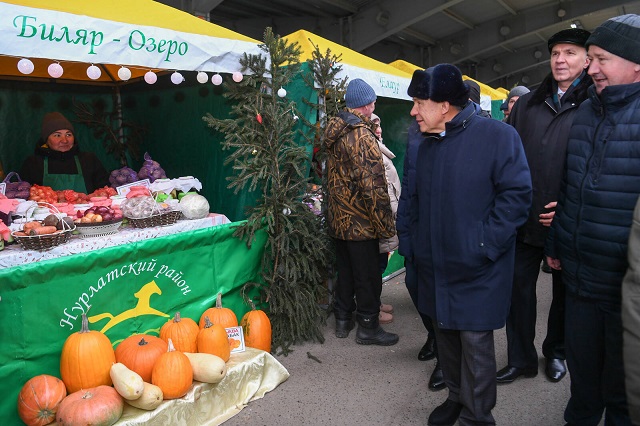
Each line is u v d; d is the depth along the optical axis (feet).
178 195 12.46
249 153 11.81
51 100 16.46
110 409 7.47
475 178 7.13
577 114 7.23
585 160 6.84
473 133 7.21
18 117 15.75
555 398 9.55
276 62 11.89
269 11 41.01
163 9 11.41
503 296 7.41
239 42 11.33
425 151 7.78
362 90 11.71
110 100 17.78
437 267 7.54
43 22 8.27
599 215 6.54
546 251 8.39
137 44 9.49
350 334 13.07
